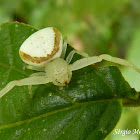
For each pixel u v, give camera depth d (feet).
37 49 0.24
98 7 0.31
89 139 0.22
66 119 0.23
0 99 0.24
